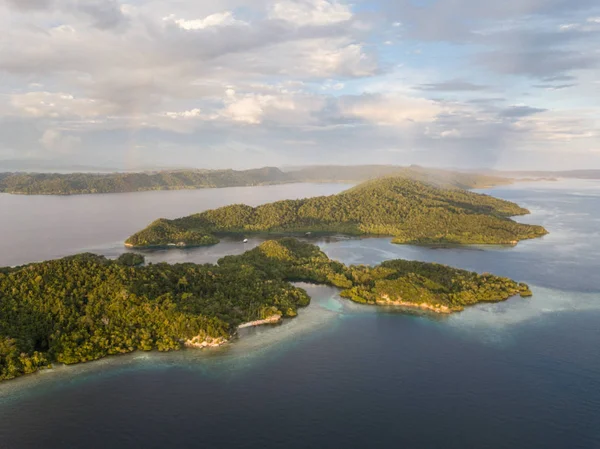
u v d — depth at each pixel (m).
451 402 142.88
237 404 141.12
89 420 133.12
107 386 149.25
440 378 155.88
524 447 123.69
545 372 159.38
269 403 141.75
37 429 129.25
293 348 175.75
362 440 126.19
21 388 147.00
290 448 123.06
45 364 157.88
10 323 169.88
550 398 144.88
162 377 154.62
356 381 153.88
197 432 128.88
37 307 178.38
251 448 123.06
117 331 174.62
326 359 167.88
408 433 129.00
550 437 127.56
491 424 132.75
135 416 135.12
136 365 161.62
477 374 158.12
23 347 159.25
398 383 152.88
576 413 137.50
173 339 176.50
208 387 149.50
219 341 177.12
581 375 157.38
